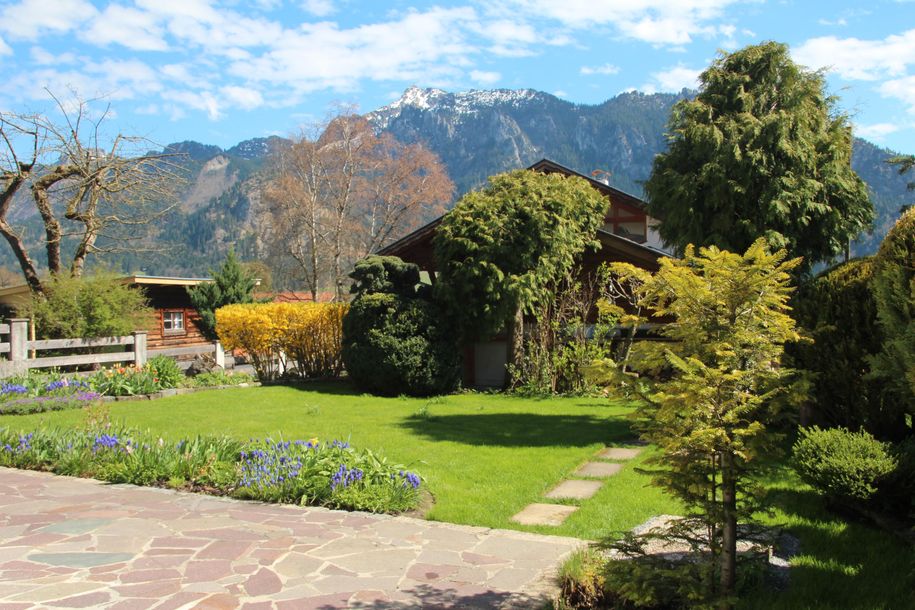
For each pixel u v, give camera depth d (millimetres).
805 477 6113
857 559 5012
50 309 18047
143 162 23891
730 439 3865
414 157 49688
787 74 12891
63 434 8664
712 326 4047
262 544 5309
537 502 6723
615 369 4246
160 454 7566
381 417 11758
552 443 9484
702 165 12695
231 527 5734
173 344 29016
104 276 19609
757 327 4055
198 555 5027
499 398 14625
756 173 12289
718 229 12531
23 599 4148
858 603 4207
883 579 4609
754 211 12375
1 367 14016
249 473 6977
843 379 7348
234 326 17250
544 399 14391
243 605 4152
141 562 4855
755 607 4023
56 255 23078
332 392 15500
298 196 46844
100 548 5137
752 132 12312
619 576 4191
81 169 22594
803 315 7812
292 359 17953
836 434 6266
